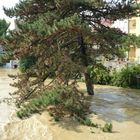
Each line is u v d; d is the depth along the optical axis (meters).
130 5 21.17
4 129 16.39
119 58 21.89
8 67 61.72
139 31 53.84
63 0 19.55
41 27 17.66
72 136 14.21
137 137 14.26
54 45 19.34
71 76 19.16
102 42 20.12
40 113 16.77
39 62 19.91
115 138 14.10
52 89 17.53
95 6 19.83
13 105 21.97
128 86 30.09
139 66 31.30
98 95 23.83
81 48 21.64
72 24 16.83
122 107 19.58
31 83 19.86
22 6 21.64
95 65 23.14
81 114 16.77
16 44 18.88
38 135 14.93
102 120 16.50
